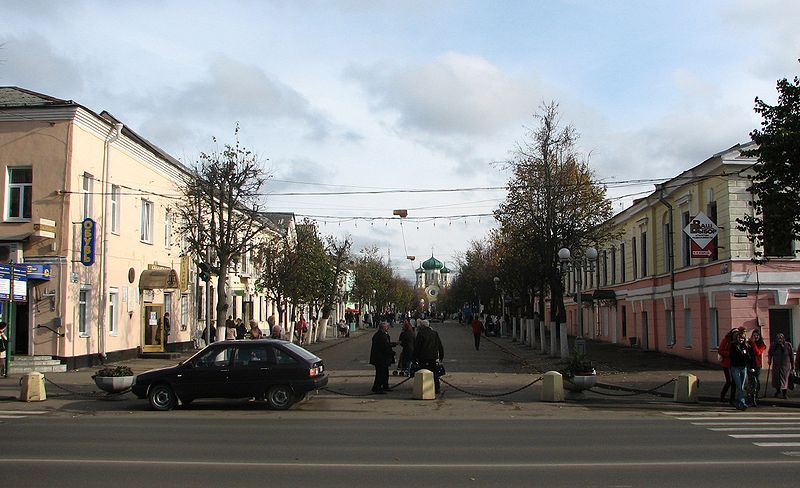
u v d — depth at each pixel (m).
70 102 25.80
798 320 26.00
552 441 11.98
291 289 41.94
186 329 38.84
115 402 18.28
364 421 14.80
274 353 16.75
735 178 26.41
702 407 17.55
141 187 32.62
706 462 9.98
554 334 34.03
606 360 31.05
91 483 8.56
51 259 25.72
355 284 81.94
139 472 9.22
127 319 31.16
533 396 19.64
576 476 9.00
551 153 33.16
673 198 33.06
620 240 44.22
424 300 156.62
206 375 16.58
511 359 34.31
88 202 27.73
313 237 45.91
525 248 34.50
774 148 16.91
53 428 13.57
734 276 26.19
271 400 16.58
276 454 10.65
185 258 37.38
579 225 32.69
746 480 8.78
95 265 27.92
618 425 14.13
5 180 26.09
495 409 17.03
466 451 10.95
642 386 21.59
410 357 24.55
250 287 51.06
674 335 33.31
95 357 27.95
